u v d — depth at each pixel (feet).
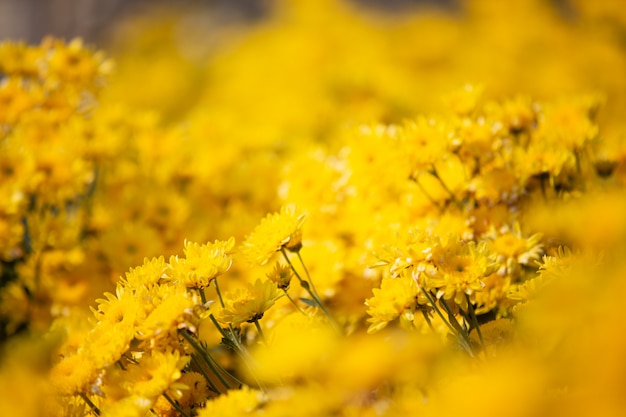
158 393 3.30
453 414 2.86
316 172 4.70
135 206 5.08
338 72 9.61
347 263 4.32
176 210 5.06
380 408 3.17
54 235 4.89
